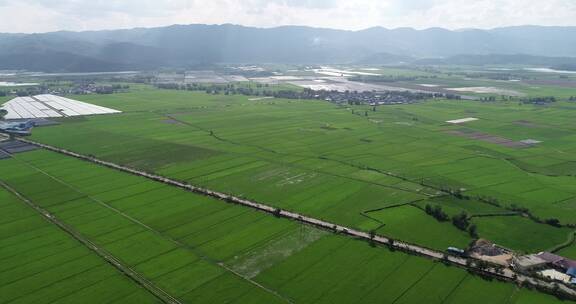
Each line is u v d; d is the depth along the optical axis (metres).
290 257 102.44
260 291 89.44
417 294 88.19
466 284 91.25
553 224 120.44
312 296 87.69
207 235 114.62
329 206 132.75
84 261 102.06
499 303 85.06
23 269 98.81
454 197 139.62
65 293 89.56
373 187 149.12
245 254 104.38
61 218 126.50
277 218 124.12
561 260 99.62
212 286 91.25
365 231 115.00
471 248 106.31
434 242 109.38
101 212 130.62
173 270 97.75
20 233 117.12
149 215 127.69
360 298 87.00
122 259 102.88
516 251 105.44
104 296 88.44
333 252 104.50
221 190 147.50
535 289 89.19
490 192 145.75
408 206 131.88
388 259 101.00
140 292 89.50
